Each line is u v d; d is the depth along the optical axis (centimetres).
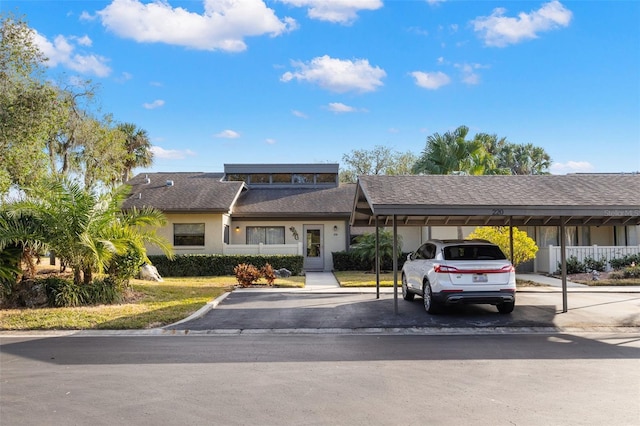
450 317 1165
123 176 3781
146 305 1305
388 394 578
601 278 1942
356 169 4834
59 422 488
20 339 957
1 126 1478
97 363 745
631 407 529
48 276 1500
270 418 497
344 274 2255
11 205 1329
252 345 888
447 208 1126
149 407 534
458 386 611
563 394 575
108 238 1359
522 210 1125
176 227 2381
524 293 1584
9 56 1541
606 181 1345
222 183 2675
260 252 2336
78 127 2383
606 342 902
